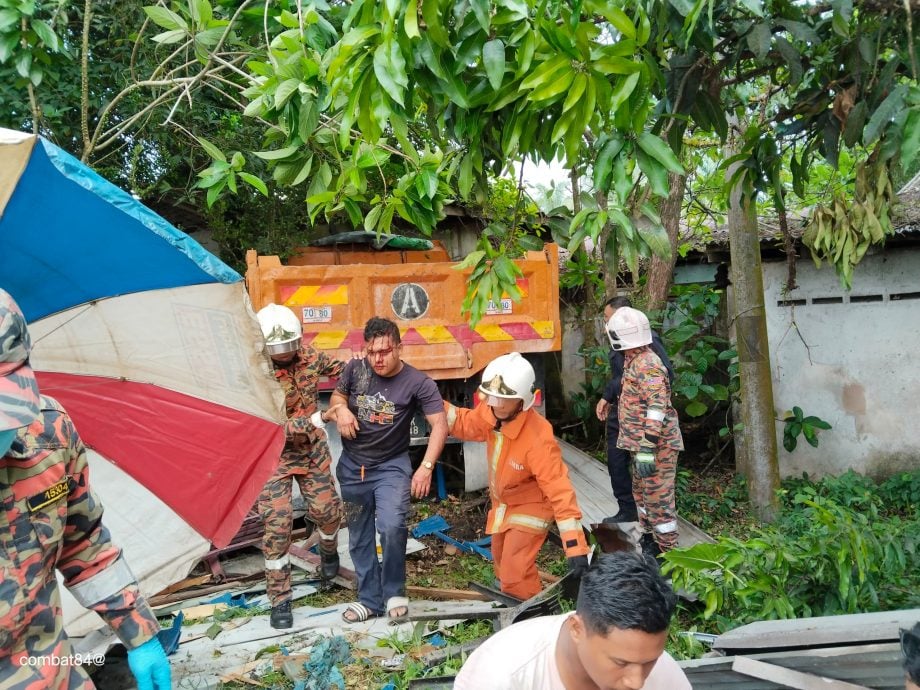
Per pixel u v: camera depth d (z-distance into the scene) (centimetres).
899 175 355
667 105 299
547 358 913
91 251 239
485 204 376
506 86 236
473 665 153
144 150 655
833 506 393
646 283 739
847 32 241
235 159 346
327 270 571
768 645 273
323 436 441
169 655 377
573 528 364
